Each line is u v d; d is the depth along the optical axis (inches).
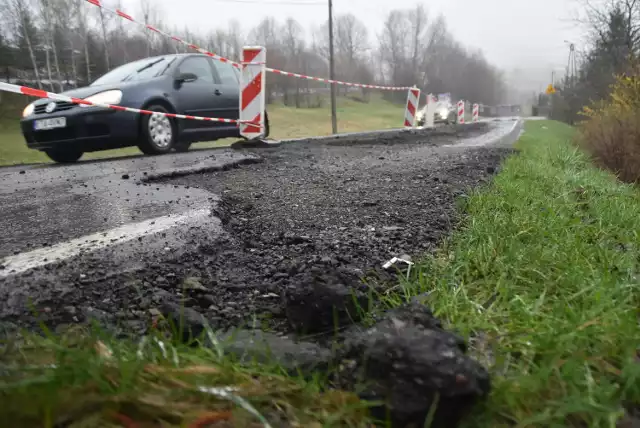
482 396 42.0
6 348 52.0
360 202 145.6
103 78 322.0
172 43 1919.3
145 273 82.7
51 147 277.1
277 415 43.9
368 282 78.9
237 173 201.9
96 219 113.7
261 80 323.9
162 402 42.4
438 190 165.6
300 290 64.7
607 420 44.5
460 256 89.1
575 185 197.5
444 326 62.4
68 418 39.9
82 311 67.5
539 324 61.5
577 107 1400.1
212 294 76.6
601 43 900.0
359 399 43.9
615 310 63.6
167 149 303.4
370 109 2613.2
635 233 110.0
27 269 78.7
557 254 90.6
